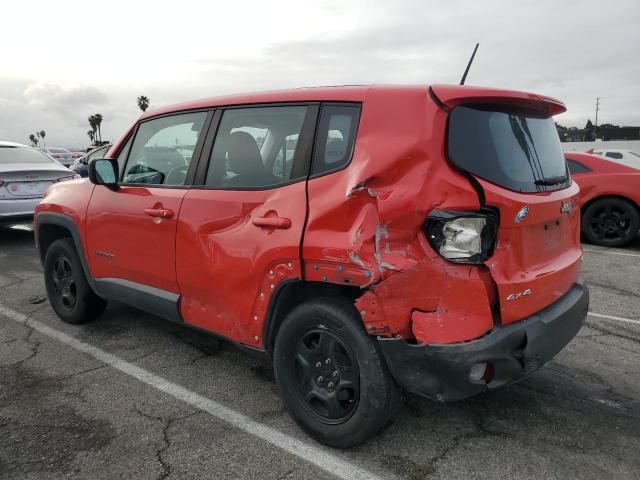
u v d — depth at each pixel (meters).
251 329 3.01
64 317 4.66
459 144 2.45
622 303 5.28
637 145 30.33
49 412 3.14
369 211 2.46
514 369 2.48
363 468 2.60
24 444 2.81
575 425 2.99
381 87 2.69
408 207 2.34
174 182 3.54
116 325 4.64
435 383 2.39
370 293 2.41
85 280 4.41
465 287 2.36
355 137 2.65
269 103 3.10
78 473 2.57
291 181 2.84
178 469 2.60
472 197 2.36
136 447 2.78
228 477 2.54
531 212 2.54
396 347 2.40
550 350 2.65
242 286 2.98
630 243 8.27
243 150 3.15
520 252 2.53
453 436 2.88
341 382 2.67
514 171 2.60
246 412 3.15
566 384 3.50
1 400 3.29
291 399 2.88
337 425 2.70
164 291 3.59
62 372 3.70
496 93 2.61
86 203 4.15
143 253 3.64
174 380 3.57
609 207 8.08
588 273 6.46
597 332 4.46
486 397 3.30
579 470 2.58
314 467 2.61
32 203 8.30
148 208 3.56
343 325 2.57
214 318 3.26
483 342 2.35
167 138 3.68
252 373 3.69
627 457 2.69
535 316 2.60
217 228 3.11
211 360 3.91
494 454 2.71
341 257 2.50
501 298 2.42
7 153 8.82
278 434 2.90
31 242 8.70
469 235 2.34
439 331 2.34
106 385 3.50
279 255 2.76
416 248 2.36
